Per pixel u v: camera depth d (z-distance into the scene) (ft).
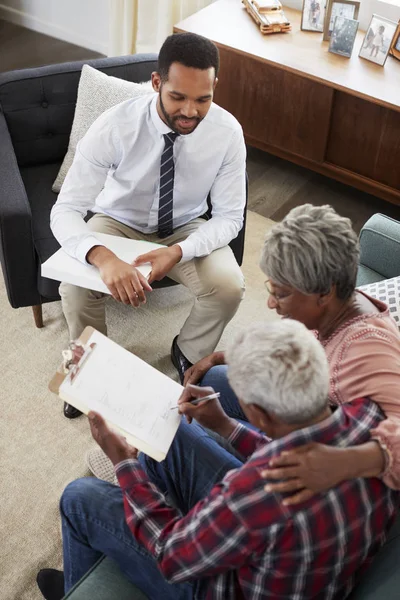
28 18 13.50
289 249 4.38
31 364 7.84
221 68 9.77
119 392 4.90
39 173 8.25
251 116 10.04
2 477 6.83
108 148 6.82
